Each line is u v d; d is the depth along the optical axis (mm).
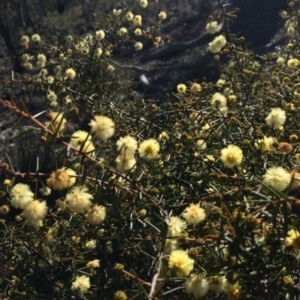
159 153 265
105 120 197
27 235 307
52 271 326
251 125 289
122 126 361
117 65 809
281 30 908
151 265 256
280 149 234
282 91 381
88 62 590
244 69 458
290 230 186
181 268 178
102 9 1172
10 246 316
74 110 243
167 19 1055
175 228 202
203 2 1040
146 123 369
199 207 204
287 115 329
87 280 243
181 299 224
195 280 185
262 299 180
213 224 203
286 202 174
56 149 515
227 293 186
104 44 636
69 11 1212
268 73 510
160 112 407
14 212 444
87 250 304
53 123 198
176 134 322
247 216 173
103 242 292
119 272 194
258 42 905
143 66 867
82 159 199
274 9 953
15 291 309
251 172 241
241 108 361
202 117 316
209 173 239
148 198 216
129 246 273
